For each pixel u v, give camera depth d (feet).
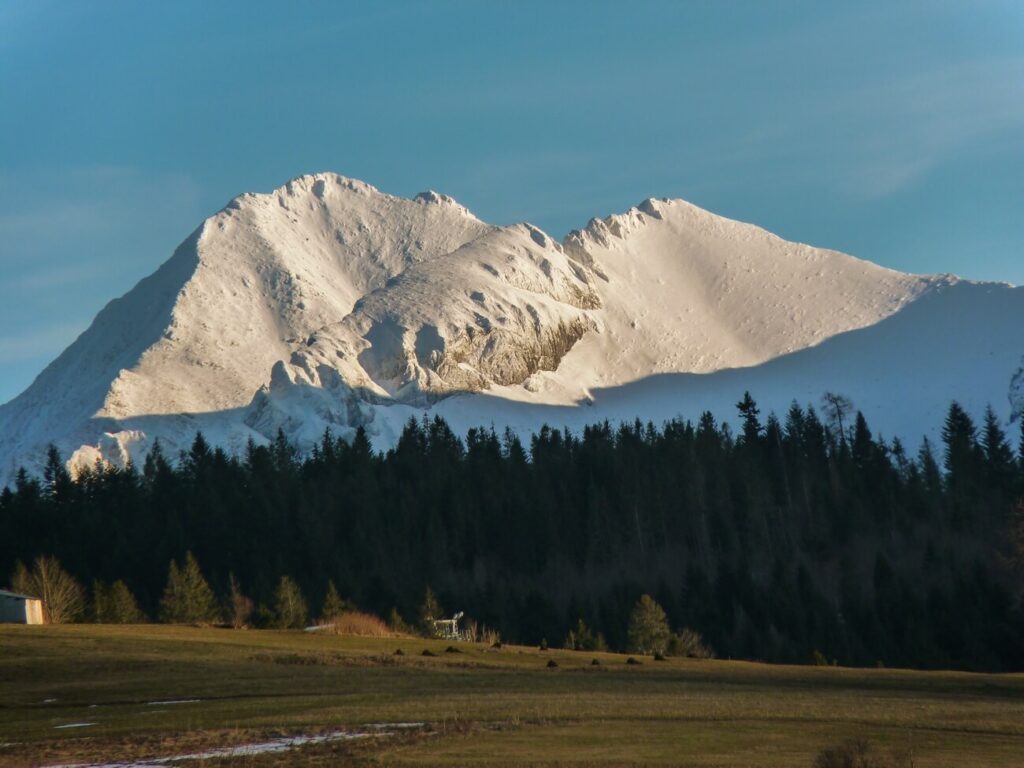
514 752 568.00
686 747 579.07
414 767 538.47
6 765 586.86
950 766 534.37
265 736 629.10
